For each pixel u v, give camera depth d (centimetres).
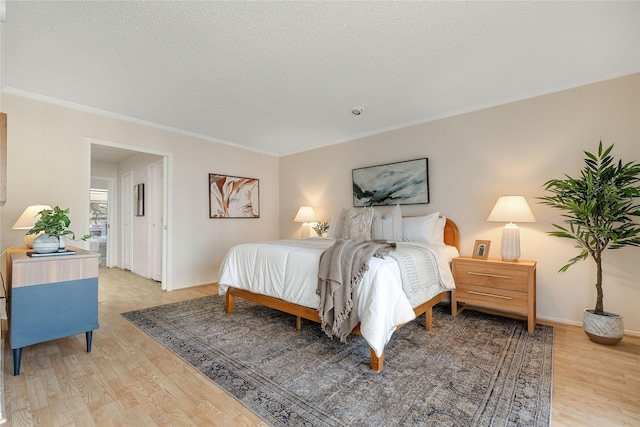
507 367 190
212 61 228
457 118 336
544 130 283
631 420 140
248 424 139
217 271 450
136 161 530
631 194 213
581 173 250
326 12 175
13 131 275
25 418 141
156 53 216
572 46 211
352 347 221
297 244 293
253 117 356
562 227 268
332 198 462
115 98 297
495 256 309
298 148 503
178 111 335
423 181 358
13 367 187
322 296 212
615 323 220
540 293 283
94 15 175
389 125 386
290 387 168
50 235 204
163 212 402
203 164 434
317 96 295
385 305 191
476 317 291
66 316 199
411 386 169
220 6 169
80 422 139
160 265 459
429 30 192
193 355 208
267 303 263
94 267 212
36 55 217
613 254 251
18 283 182
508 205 271
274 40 202
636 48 213
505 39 202
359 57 224
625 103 246
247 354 210
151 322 275
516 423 138
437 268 269
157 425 137
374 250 215
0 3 153
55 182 298
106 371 186
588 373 183
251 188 499
